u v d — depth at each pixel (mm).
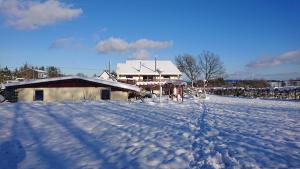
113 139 10359
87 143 9680
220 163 7402
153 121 15414
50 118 15867
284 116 19438
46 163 7426
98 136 10891
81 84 34719
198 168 6938
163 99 38906
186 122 15273
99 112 19391
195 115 19156
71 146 9250
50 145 9383
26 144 9516
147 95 45156
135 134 11375
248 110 24312
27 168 7039
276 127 13812
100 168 6988
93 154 8281
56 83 34219
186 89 67812
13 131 11773
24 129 12258
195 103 33219
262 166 7148
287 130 12859
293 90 55875
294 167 7074
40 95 34000
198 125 14344
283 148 9125
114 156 8055
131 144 9555
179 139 10469
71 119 15555
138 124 14148
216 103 35000
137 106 25406
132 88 35906
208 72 97375
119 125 13703
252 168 6984
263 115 19984
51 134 11211
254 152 8562
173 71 79062
